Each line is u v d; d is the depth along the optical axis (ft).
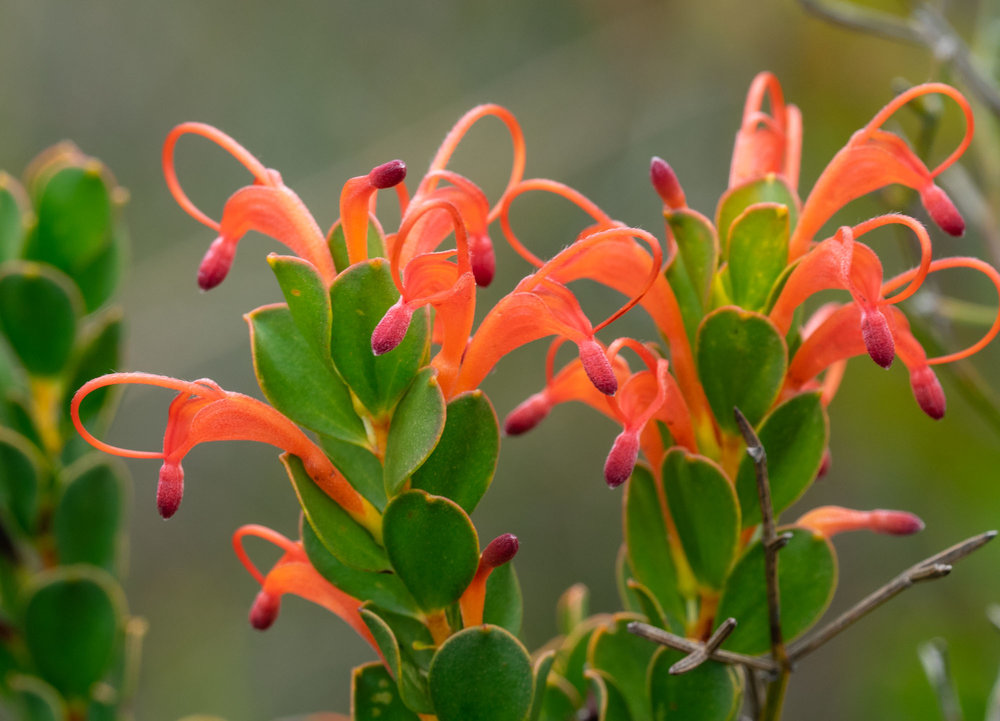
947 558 1.49
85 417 1.74
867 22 1.82
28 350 1.73
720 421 1.53
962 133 2.79
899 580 1.49
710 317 1.51
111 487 1.73
